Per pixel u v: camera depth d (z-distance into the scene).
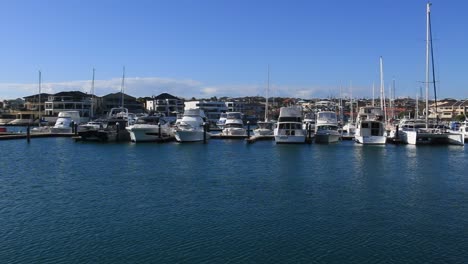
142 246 20.34
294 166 45.59
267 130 82.88
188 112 77.44
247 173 40.59
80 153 57.59
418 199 29.73
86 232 22.30
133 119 82.44
